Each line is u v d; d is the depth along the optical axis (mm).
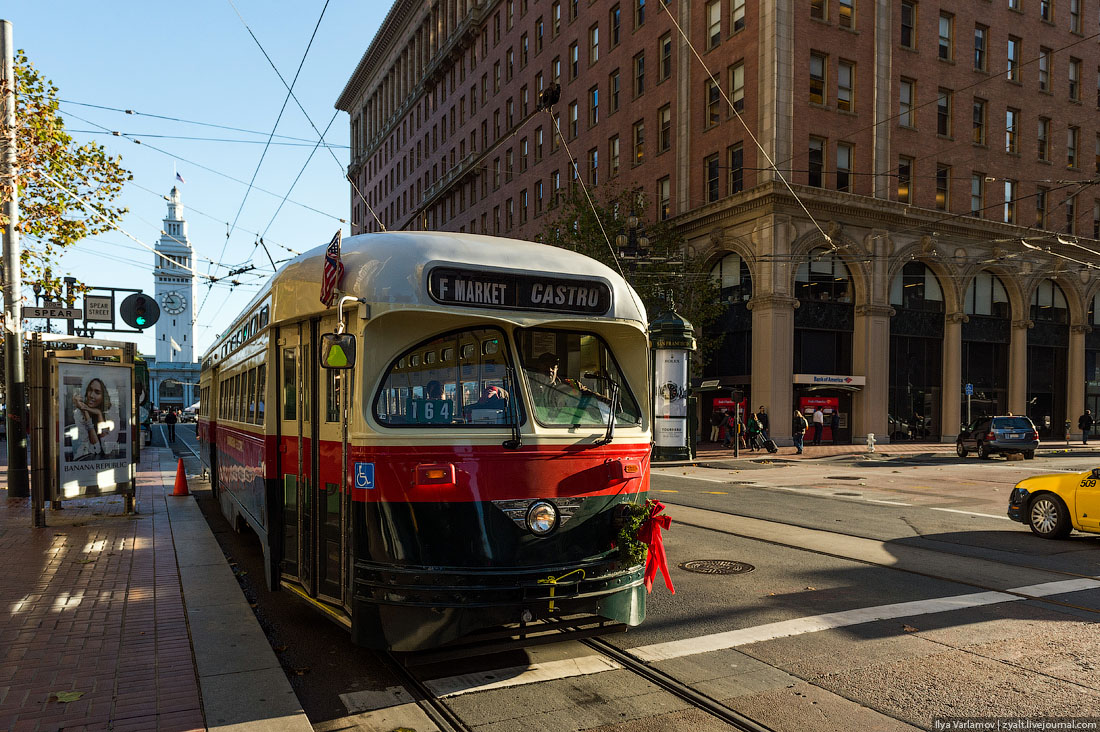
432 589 4594
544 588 4734
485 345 5105
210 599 6629
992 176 34969
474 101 50844
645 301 28953
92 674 4836
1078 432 38750
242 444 8539
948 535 10461
